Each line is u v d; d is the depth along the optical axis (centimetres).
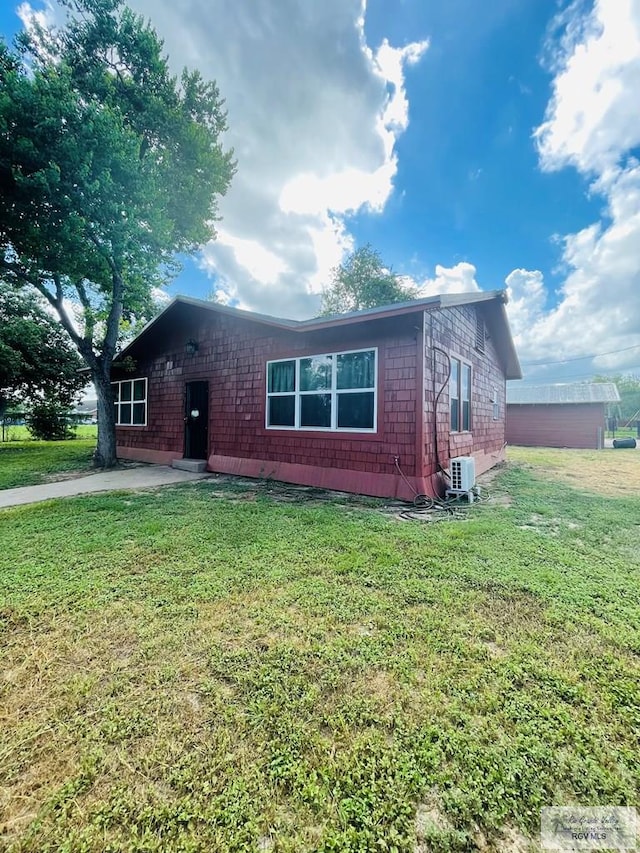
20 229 666
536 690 167
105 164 640
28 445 1556
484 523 414
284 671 179
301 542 354
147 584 270
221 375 810
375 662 185
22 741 141
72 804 120
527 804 121
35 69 636
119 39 779
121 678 175
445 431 621
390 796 123
